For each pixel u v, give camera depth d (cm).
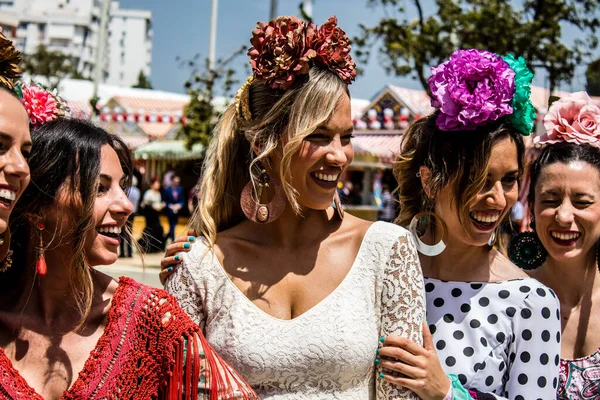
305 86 200
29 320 174
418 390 197
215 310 206
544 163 266
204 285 209
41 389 167
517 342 236
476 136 235
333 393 195
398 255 206
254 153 217
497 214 241
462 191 238
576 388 261
